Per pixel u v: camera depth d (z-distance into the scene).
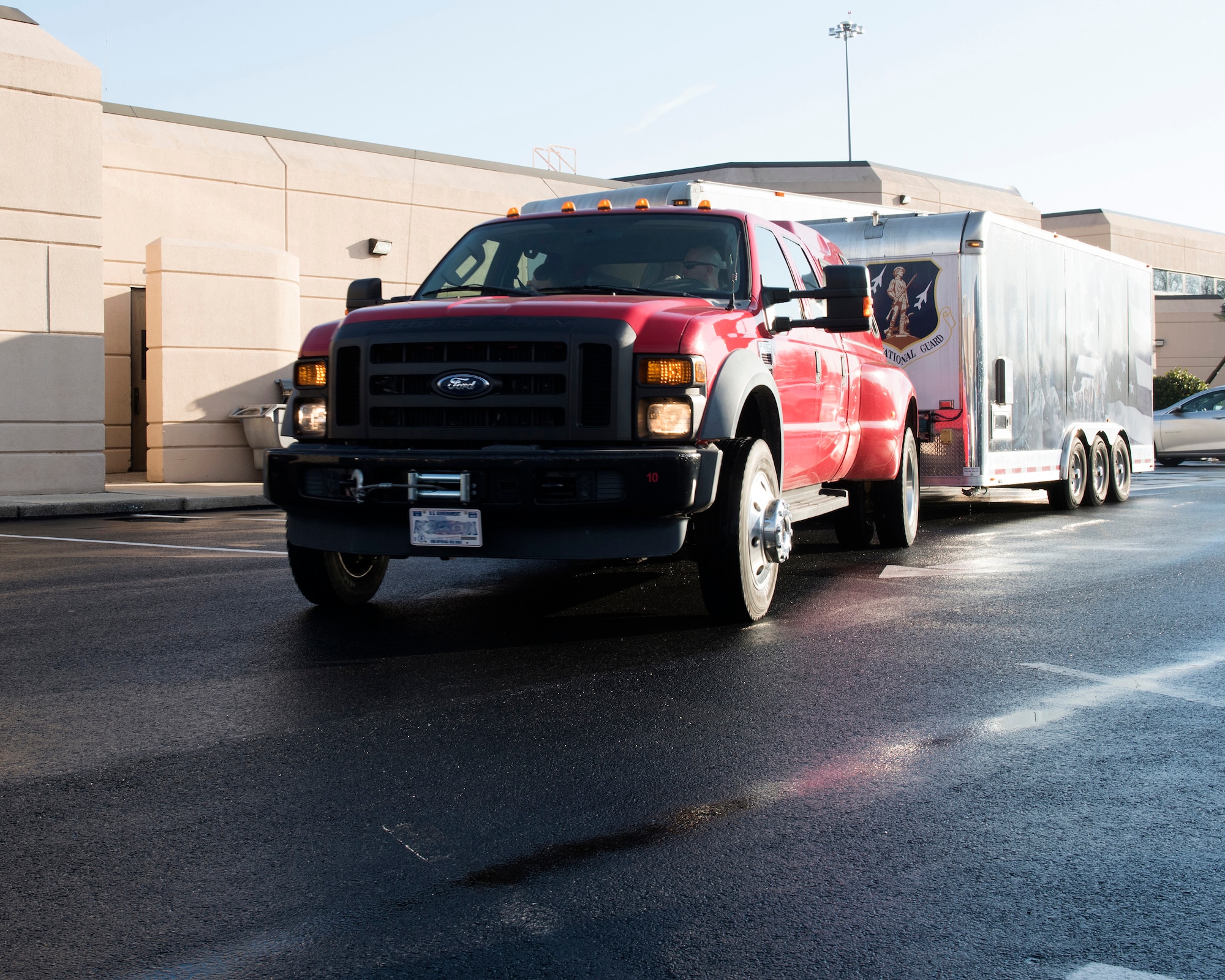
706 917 3.04
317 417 6.40
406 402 6.07
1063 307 14.15
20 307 16.05
